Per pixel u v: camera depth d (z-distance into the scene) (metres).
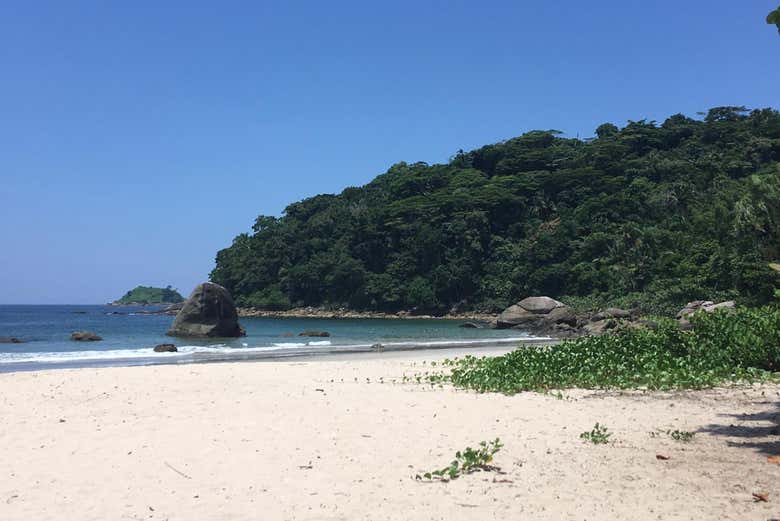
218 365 18.14
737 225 10.70
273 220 124.38
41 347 29.16
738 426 8.44
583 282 75.31
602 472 6.33
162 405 10.50
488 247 93.06
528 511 5.23
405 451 7.36
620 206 84.88
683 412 9.58
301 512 5.33
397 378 14.86
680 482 5.92
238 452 7.36
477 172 108.81
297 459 7.04
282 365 18.19
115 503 5.62
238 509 5.43
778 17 6.90
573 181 96.38
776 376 12.38
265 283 111.44
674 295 55.09
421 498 5.63
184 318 36.38
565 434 8.14
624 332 18.06
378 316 94.44
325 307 102.19
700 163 88.81
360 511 5.32
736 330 13.97
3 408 10.26
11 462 6.97
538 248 84.06
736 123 102.00
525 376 13.29
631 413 9.57
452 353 25.33
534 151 108.06
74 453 7.36
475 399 11.09
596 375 12.96
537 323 46.78
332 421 9.12
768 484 5.80
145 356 23.84
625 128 109.25
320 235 112.00
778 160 87.06
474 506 5.39
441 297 92.38
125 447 7.62
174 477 6.39
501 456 7.04
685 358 13.99
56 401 10.93
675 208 80.50
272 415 9.59
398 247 99.44
